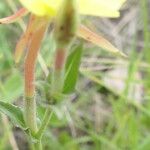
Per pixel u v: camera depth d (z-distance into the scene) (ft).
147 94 0.53
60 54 0.26
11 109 0.32
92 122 0.55
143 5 0.57
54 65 0.26
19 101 0.51
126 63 0.58
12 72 0.55
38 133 0.31
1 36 0.55
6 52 0.55
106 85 0.53
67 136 0.51
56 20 0.23
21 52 0.28
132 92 0.54
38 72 0.50
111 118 0.53
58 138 0.52
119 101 0.51
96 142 0.48
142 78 0.60
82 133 0.53
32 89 0.30
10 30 0.61
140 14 0.67
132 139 0.47
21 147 0.53
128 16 0.67
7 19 0.27
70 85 0.30
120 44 0.64
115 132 0.51
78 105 0.56
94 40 0.27
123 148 0.47
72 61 0.31
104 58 0.61
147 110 0.50
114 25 0.67
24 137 0.54
